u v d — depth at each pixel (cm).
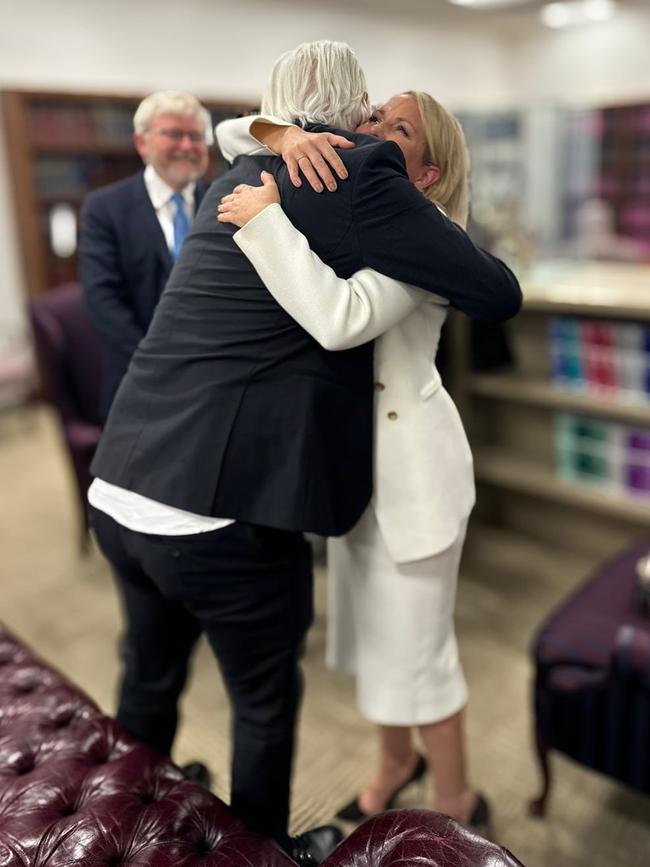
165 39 552
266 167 109
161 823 111
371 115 115
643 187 720
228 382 108
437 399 126
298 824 142
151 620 139
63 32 511
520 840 176
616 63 720
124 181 184
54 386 292
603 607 189
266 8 581
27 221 532
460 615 273
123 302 183
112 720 135
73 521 360
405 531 127
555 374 313
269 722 129
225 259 108
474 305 106
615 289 298
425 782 174
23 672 150
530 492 337
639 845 175
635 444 294
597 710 166
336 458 117
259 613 120
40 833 109
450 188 118
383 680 142
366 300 103
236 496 110
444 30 698
